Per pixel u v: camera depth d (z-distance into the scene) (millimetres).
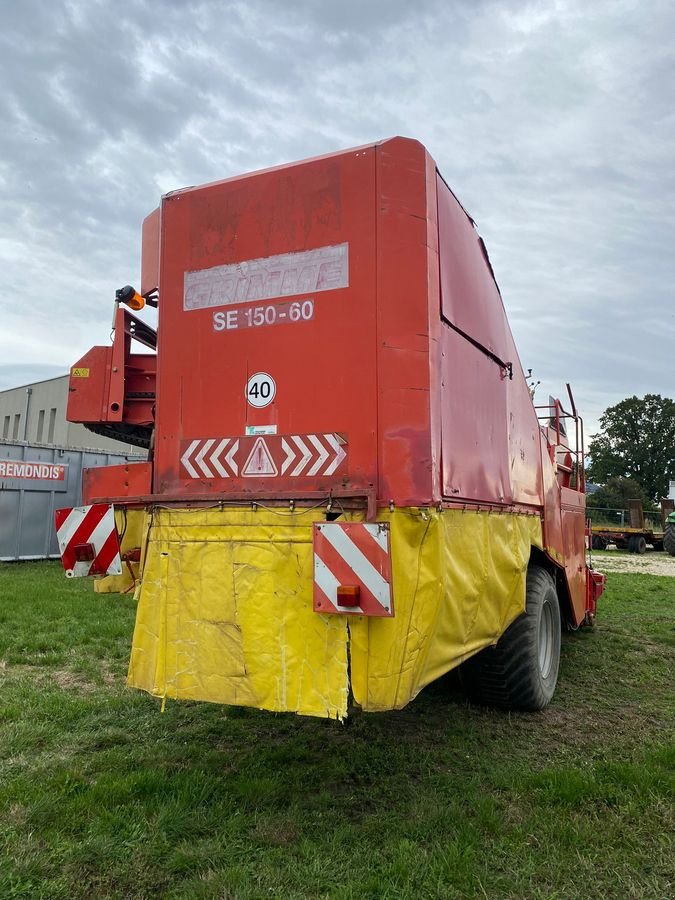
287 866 2711
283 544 3129
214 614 3230
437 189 3408
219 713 4621
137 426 5141
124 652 6242
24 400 40281
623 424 75125
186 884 2570
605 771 3688
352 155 3271
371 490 2969
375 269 3168
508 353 4629
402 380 3072
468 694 4977
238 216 3525
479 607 3641
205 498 3336
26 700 4750
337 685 2936
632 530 24062
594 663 6379
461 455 3463
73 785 3369
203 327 3568
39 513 14242
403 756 3969
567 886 2635
